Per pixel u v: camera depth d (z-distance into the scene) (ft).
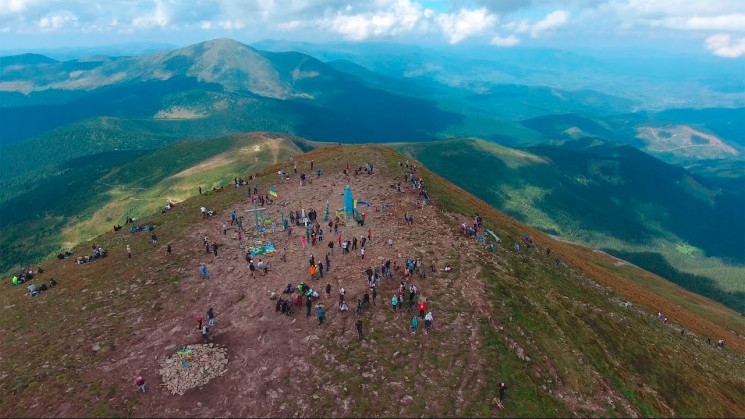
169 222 219.20
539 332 141.79
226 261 171.73
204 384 111.04
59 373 114.42
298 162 324.39
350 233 194.90
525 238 238.48
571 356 135.33
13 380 112.68
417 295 147.23
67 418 100.01
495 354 123.03
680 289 417.28
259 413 102.89
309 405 104.88
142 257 180.65
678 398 141.90
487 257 181.88
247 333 129.90
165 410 102.94
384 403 105.81
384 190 250.78
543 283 180.34
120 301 149.07
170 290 153.28
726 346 223.92
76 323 138.21
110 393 107.45
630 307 209.15
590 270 260.21
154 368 116.47
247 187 263.49
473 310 140.97
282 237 192.44
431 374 114.93
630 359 151.12
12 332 137.69
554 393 118.52
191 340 127.54
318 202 233.35
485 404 106.73
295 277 158.61
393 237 190.80
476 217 232.94
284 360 118.93
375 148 353.10
